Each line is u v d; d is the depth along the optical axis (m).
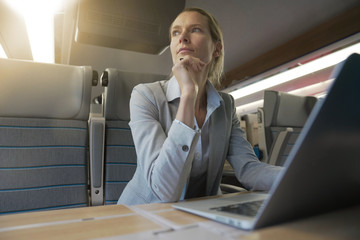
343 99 0.37
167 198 0.78
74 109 1.36
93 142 1.37
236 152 1.23
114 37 2.38
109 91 1.49
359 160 0.45
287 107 2.23
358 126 0.41
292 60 4.54
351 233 0.37
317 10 3.75
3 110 1.22
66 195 1.24
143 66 5.64
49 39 3.27
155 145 0.91
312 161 0.38
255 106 6.25
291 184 0.38
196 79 1.00
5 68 1.24
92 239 0.38
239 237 0.37
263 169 1.04
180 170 0.79
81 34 2.35
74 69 1.39
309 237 0.35
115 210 0.60
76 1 2.43
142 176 1.09
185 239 0.36
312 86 4.61
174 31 1.19
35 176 1.20
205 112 1.21
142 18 2.35
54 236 0.39
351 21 3.63
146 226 0.45
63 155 1.28
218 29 1.24
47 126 1.29
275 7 3.68
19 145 1.20
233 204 0.59
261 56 5.16
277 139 2.14
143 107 1.07
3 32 3.82
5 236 0.40
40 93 1.29
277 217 0.41
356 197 0.52
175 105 1.14
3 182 1.13
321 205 0.46
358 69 0.37
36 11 2.60
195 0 3.48
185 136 0.80
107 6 2.23
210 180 1.13
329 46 3.94
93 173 1.36
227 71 6.07
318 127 0.36
